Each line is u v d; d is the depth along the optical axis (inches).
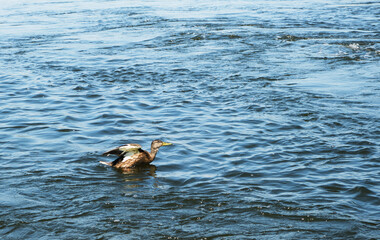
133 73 826.8
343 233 310.5
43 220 331.3
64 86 751.1
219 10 1610.5
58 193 376.2
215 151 471.5
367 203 353.4
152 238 308.2
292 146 476.7
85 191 381.4
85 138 510.3
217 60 910.4
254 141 495.2
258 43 1056.8
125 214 341.4
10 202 358.0
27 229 319.0
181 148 481.1
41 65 903.1
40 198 366.6
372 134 507.5
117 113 602.2
